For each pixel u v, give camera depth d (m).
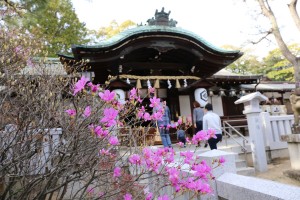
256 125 6.07
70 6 16.34
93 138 2.04
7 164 2.07
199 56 10.73
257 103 6.17
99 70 10.20
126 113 2.70
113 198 2.30
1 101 2.49
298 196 1.48
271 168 6.00
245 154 6.59
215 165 2.38
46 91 2.59
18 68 3.19
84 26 18.95
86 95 2.26
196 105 8.22
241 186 1.93
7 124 2.37
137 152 2.68
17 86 2.76
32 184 2.11
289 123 7.26
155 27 10.73
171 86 11.65
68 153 2.01
